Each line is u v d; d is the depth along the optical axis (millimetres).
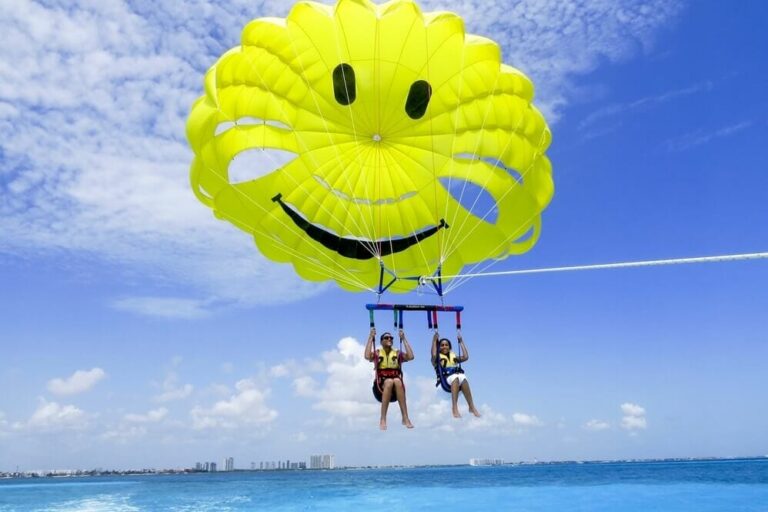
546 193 10531
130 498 21062
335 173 11172
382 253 11891
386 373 8773
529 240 11430
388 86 9852
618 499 15703
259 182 11266
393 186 11250
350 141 10688
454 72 9852
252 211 11297
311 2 9188
